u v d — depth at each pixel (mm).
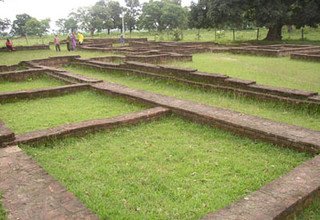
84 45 26328
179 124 6617
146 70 11820
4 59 19578
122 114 7219
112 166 4785
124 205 3803
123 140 5824
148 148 5430
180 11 54031
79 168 4734
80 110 7828
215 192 4031
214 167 4695
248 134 5715
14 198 3586
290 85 9727
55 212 3326
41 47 26375
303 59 15727
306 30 40781
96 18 63125
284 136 5238
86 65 14797
